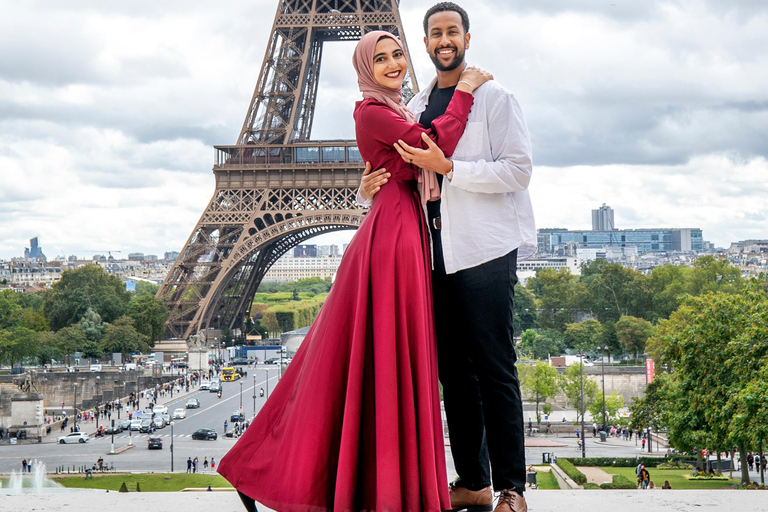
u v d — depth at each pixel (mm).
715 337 69812
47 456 122875
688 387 72875
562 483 77562
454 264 11961
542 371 154625
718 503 12125
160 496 13258
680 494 12734
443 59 12609
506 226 12117
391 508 10758
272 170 165750
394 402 11000
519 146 12078
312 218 162875
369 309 11383
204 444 131875
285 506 11133
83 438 137625
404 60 12328
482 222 11969
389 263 11359
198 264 172875
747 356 62344
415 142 11773
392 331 11164
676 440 77125
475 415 13031
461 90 12242
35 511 12266
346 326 11477
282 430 11562
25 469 105500
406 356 11164
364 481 11156
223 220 166500
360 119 12172
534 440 143375
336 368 11352
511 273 12148
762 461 72938
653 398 100062
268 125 171000
